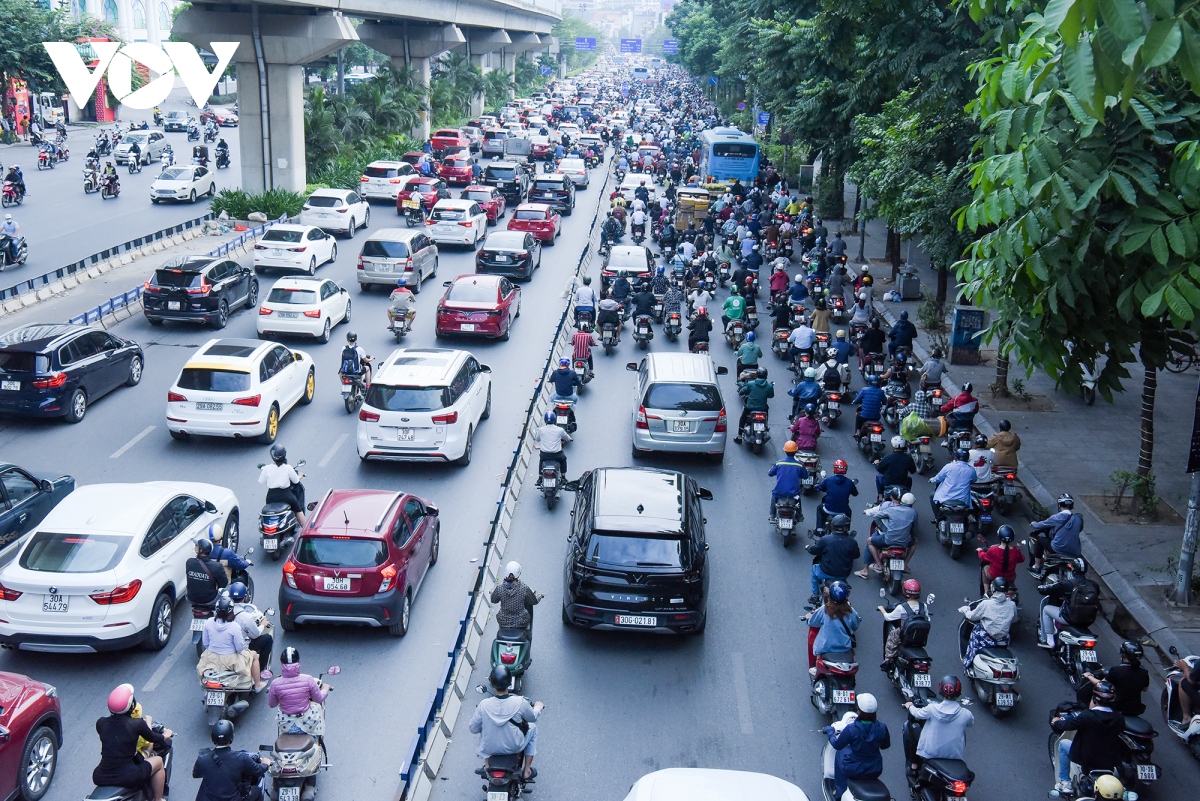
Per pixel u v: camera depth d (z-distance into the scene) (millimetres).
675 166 59250
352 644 12297
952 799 9055
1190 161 7797
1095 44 4812
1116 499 17000
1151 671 12516
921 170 22953
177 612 12883
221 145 60531
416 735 10508
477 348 25266
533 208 39500
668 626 12070
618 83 187250
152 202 45719
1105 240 8586
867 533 16094
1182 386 23781
